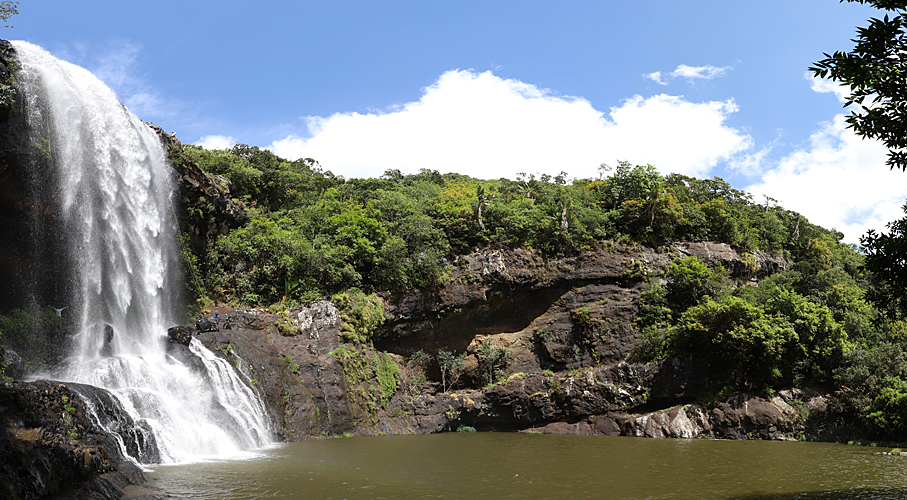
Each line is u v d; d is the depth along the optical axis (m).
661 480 26.70
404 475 27.19
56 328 36.75
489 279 60.69
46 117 38.44
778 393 50.62
